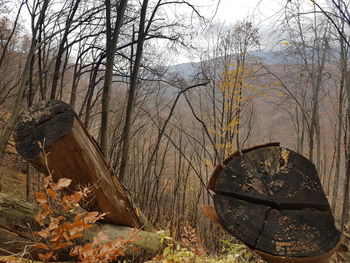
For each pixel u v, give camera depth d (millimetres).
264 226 1533
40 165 2529
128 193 3408
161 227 5539
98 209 2979
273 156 1705
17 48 11422
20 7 6270
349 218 5141
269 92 8180
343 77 6504
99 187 2814
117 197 3105
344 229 3789
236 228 1550
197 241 3711
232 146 8055
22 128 2506
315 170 1656
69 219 2658
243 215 1575
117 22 5957
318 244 1467
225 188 1647
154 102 11172
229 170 1687
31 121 2518
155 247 3305
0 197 2658
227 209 1600
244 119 10891
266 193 1605
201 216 7328
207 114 9609
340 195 8500
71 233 1857
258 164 1687
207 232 6434
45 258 1861
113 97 10961
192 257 3141
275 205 1588
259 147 1750
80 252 1937
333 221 1536
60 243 1867
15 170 10492
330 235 1496
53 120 2502
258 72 8297
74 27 7008
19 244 2561
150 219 5738
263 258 1533
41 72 6770
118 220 3174
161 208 7523
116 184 3121
